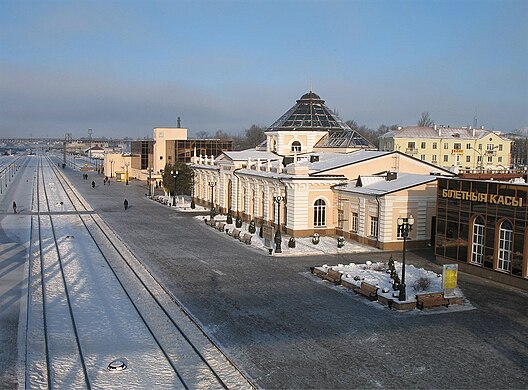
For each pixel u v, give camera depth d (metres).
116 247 40.31
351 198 44.50
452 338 21.78
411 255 38.69
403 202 40.50
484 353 20.23
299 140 63.44
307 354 19.89
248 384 17.36
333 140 61.56
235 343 20.86
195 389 16.95
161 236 45.91
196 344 20.70
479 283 30.66
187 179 73.25
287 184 46.19
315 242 42.03
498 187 30.75
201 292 28.06
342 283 29.78
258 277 31.58
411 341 21.38
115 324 22.89
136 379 17.62
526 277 29.25
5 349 19.95
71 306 25.30
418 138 110.19
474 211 32.47
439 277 31.06
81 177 129.00
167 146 104.62
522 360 19.61
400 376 18.14
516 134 189.75
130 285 29.31
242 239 43.41
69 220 56.09
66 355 19.48
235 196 57.84
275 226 49.19
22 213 61.78
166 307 25.39
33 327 22.39
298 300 26.84
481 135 111.88
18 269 32.75
